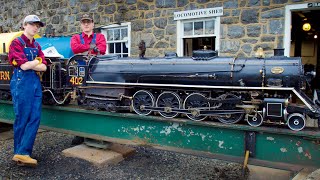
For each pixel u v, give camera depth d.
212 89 3.13
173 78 3.24
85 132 3.99
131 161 4.24
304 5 5.73
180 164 4.14
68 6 9.01
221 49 6.67
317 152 2.68
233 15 6.45
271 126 2.92
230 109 3.02
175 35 7.25
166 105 3.29
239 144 3.01
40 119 4.04
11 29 10.73
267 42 6.16
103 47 4.68
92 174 3.76
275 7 6.03
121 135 3.70
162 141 3.42
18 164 3.96
